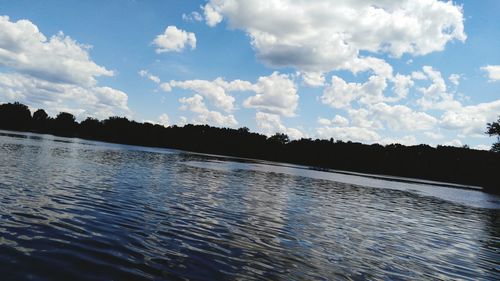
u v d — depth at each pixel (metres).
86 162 50.22
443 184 122.50
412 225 26.80
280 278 11.95
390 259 16.02
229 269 12.23
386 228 24.11
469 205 49.75
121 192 26.38
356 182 78.44
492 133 111.31
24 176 28.88
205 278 11.18
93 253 12.24
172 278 10.88
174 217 19.55
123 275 10.66
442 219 32.12
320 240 18.11
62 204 19.67
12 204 18.14
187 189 32.53
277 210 26.28
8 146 65.31
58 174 32.91
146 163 63.59
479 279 14.42
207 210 22.89
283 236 18.00
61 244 12.79
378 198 46.41
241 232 17.81
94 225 15.94
